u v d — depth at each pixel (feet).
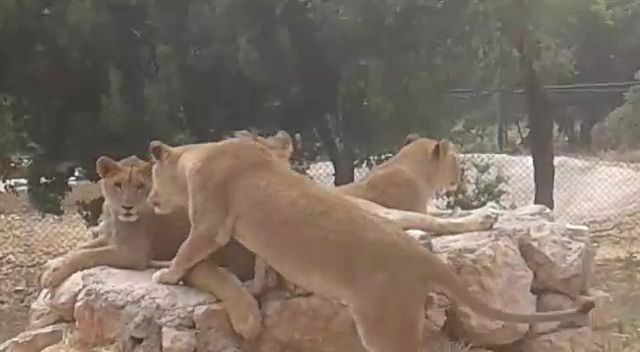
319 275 21.94
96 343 25.11
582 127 79.15
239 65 48.91
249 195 22.99
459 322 26.09
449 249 25.90
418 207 30.12
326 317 24.16
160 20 50.44
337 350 24.30
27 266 52.75
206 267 24.35
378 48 50.75
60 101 51.42
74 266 27.32
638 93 64.28
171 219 27.71
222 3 49.26
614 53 76.64
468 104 57.98
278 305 24.20
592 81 77.46
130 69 51.21
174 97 49.88
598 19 72.90
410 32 50.72
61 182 52.49
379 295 21.21
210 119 51.78
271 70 49.88
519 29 56.39
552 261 27.53
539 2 56.24
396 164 30.50
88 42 49.47
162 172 25.14
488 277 25.84
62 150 51.80
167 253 27.94
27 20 49.42
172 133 50.75
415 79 51.37
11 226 58.44
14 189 56.29
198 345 23.68
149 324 23.95
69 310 26.22
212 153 23.89
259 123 52.31
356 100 52.08
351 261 21.53
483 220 27.76
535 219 30.32
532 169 67.26
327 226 21.94
